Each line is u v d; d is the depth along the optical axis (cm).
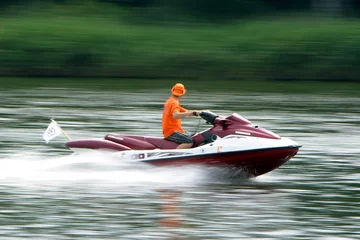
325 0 15638
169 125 3772
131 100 8238
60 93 9062
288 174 4003
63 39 12850
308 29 13412
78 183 3628
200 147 3684
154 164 3728
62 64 12600
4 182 3641
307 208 3194
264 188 3616
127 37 13112
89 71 12625
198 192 3478
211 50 12800
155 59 12606
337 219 3006
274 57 12644
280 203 3281
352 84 11519
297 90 10112
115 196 3359
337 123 6353
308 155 4634
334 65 12538
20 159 4331
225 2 15100
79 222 2919
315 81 12188
